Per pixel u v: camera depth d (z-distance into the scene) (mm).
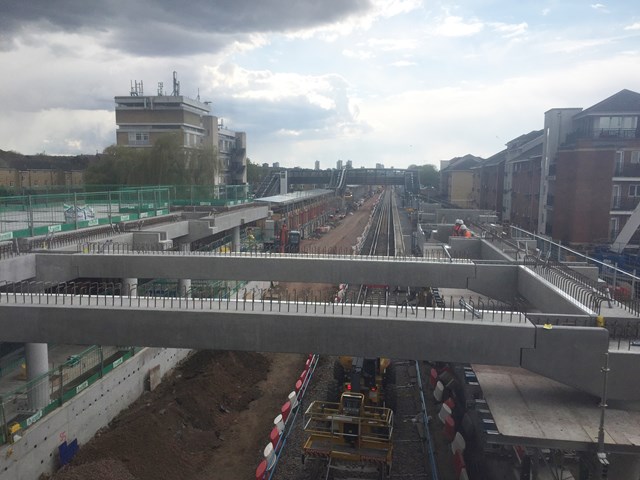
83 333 14281
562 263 22500
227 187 53312
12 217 29875
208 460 17031
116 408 19406
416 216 68562
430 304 25844
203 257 21891
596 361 12523
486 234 34344
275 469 15984
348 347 13688
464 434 16188
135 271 21688
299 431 18328
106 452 16141
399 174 107625
